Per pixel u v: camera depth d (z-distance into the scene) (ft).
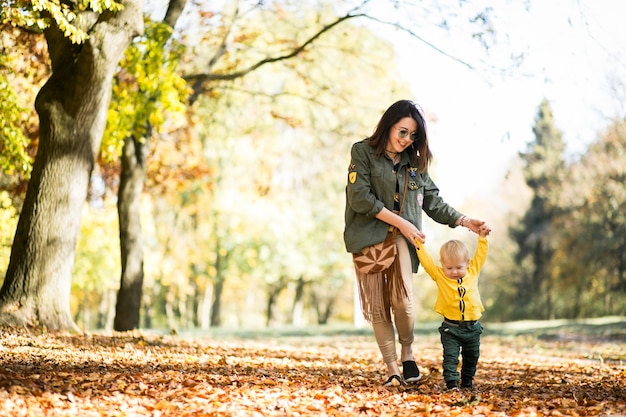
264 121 65.21
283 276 124.57
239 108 63.21
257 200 96.53
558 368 29.04
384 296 19.75
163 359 24.68
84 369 20.43
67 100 33.09
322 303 172.45
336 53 59.06
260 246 112.06
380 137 19.69
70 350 25.76
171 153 64.34
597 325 73.20
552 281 137.28
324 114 61.98
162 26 41.68
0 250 73.31
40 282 32.40
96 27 32.55
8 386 15.97
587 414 15.57
